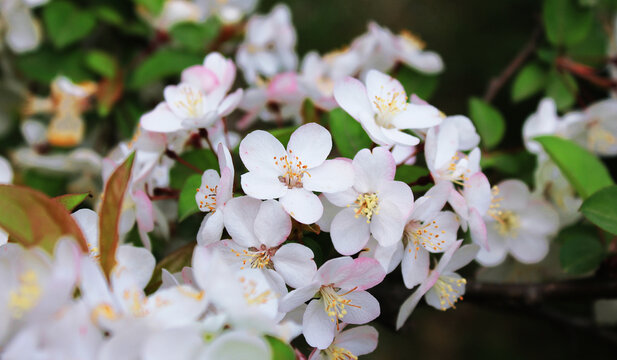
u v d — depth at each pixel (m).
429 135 0.34
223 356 0.27
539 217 0.41
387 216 0.32
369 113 0.34
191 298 0.28
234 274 0.30
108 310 0.27
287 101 0.44
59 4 0.51
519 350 0.78
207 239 0.31
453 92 0.80
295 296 0.31
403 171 0.35
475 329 0.82
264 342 0.27
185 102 0.37
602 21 0.53
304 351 0.42
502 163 0.45
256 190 0.31
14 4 0.50
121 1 0.54
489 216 0.39
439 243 0.33
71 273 0.26
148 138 0.37
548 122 0.47
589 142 0.48
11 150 0.56
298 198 0.31
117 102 0.52
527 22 0.77
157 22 0.54
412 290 0.41
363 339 0.33
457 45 0.82
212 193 0.33
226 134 0.38
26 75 0.52
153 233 0.43
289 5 0.85
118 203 0.31
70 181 0.52
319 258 0.33
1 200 0.29
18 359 0.25
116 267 0.30
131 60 0.54
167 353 0.27
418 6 0.86
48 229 0.29
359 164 0.32
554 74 0.51
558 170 0.44
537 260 0.41
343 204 0.32
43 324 0.26
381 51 0.49
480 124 0.47
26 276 0.27
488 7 0.81
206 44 0.53
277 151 0.32
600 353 0.71
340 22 0.86
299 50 0.84
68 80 0.52
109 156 0.41
